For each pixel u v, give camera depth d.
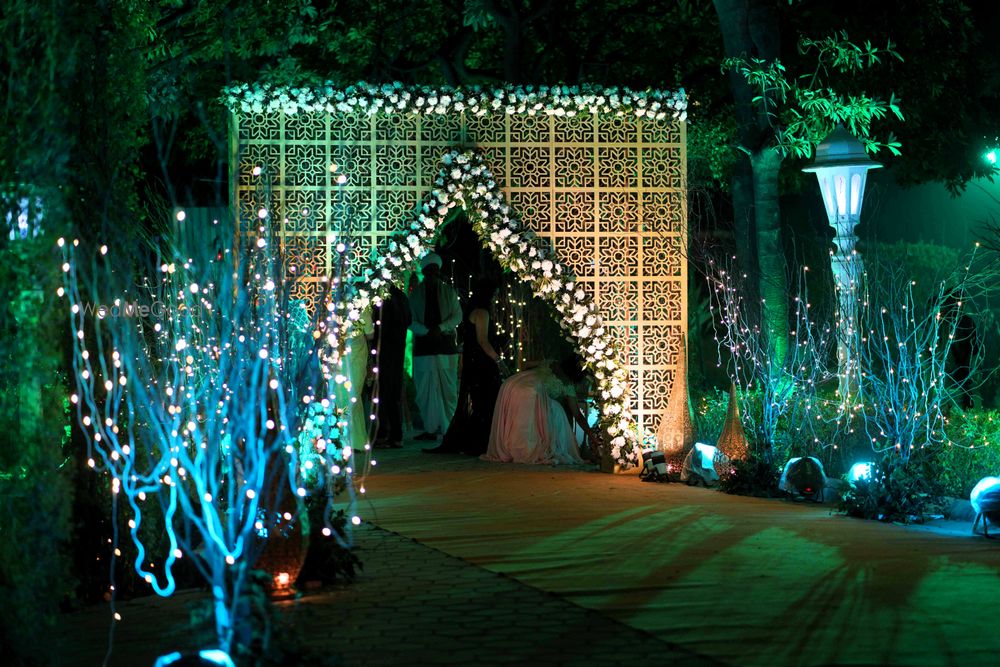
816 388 12.11
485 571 6.97
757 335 13.30
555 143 12.60
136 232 6.96
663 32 21.19
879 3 18.14
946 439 9.92
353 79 21.53
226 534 6.29
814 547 7.63
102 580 6.54
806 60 17.75
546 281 12.45
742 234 15.09
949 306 11.71
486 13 18.97
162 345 7.13
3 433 5.63
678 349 12.54
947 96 20.41
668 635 5.47
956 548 7.58
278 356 6.21
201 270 6.88
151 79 15.51
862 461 10.54
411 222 12.38
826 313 13.89
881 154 20.70
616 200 12.65
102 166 6.36
